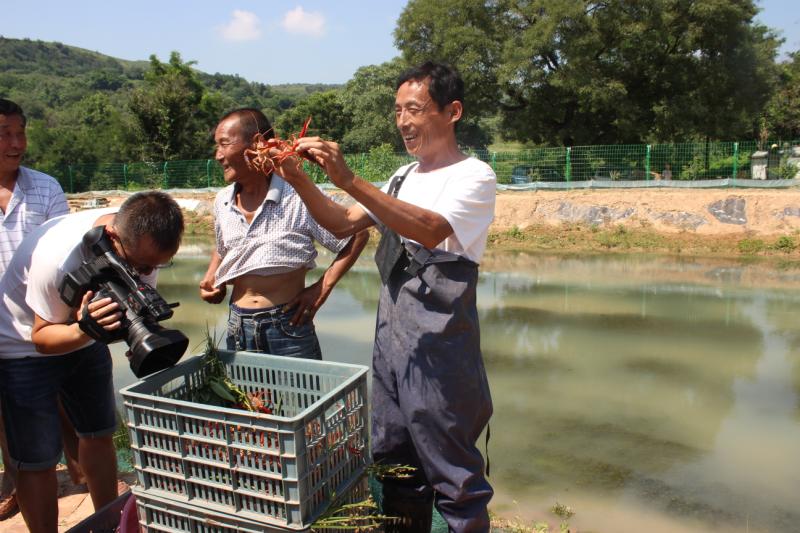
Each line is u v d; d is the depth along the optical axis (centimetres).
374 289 1075
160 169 2698
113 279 229
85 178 2730
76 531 262
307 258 325
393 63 4650
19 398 275
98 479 306
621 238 1545
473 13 2344
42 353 256
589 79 2192
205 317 913
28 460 277
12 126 323
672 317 908
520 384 664
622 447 524
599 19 2195
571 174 2058
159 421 218
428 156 240
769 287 1094
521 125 2505
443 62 235
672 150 1981
